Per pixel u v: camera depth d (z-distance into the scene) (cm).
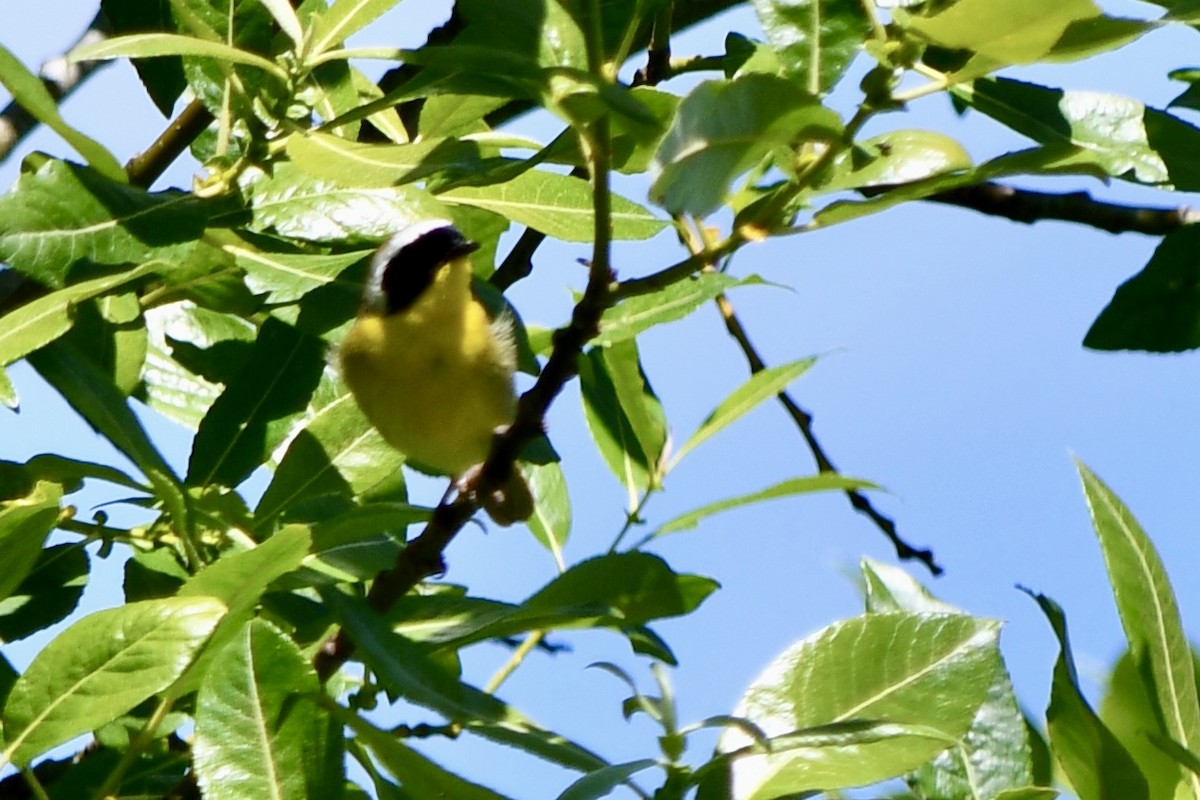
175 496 634
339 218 745
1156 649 540
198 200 683
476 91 610
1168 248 703
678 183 482
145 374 880
